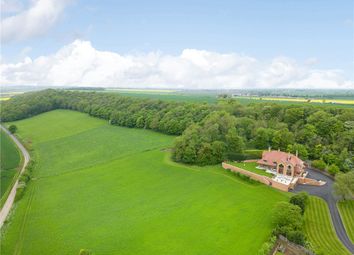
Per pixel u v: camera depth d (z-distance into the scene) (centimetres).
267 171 9519
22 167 11050
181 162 11019
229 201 7812
